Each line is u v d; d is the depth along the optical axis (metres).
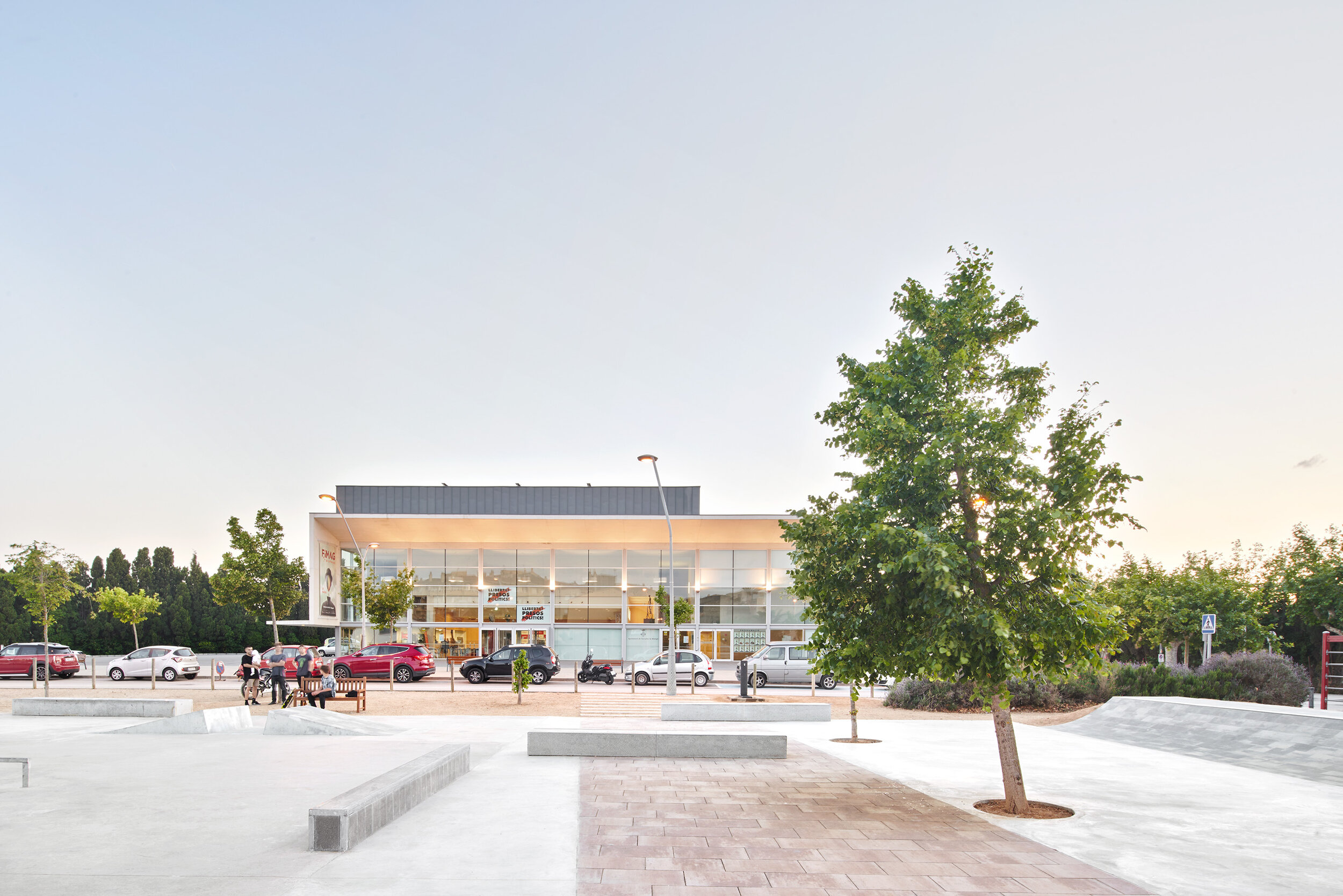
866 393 10.06
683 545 51.81
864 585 9.92
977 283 10.00
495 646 51.25
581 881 6.48
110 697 26.55
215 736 16.14
